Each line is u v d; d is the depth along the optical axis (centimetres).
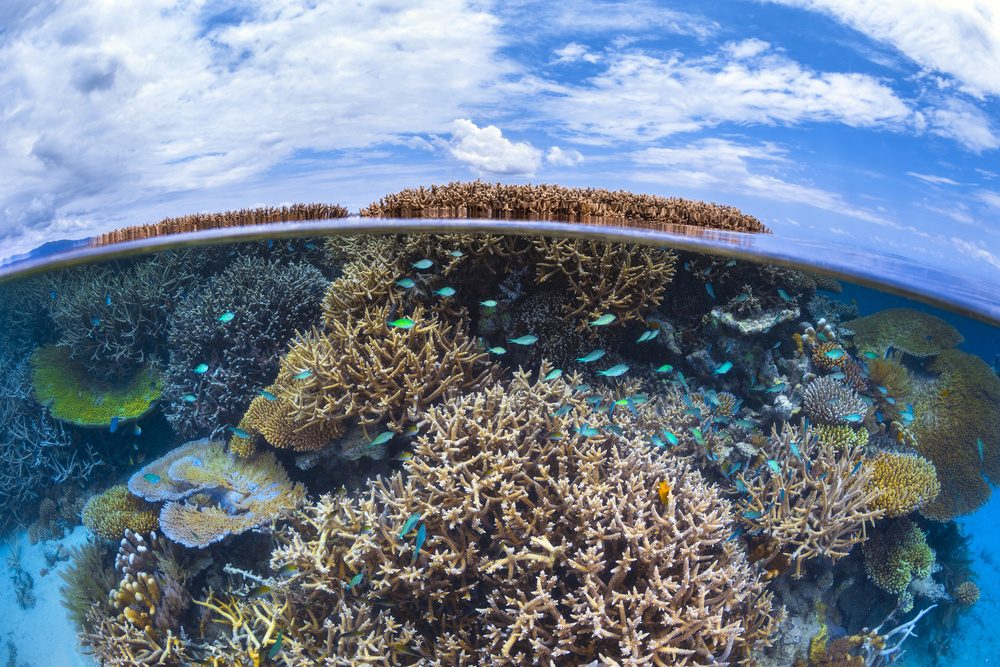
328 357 126
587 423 111
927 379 197
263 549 140
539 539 91
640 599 86
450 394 124
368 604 101
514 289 145
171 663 122
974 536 192
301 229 166
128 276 213
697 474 112
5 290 227
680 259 160
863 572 146
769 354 153
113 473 202
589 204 155
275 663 107
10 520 204
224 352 175
